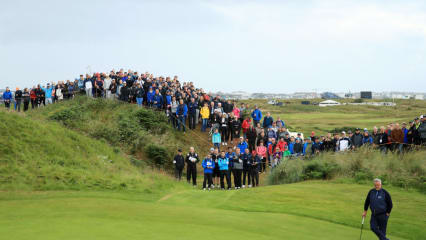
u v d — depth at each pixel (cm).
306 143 2538
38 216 1167
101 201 1505
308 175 2206
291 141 2567
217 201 1667
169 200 1667
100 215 1214
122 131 3009
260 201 1658
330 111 11644
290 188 1920
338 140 2345
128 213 1277
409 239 1272
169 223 1145
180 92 3278
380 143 2198
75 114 3125
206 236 1011
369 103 14762
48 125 2505
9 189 1622
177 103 3250
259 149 2517
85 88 3675
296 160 2364
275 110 11750
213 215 1348
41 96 3531
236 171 2245
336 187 1931
